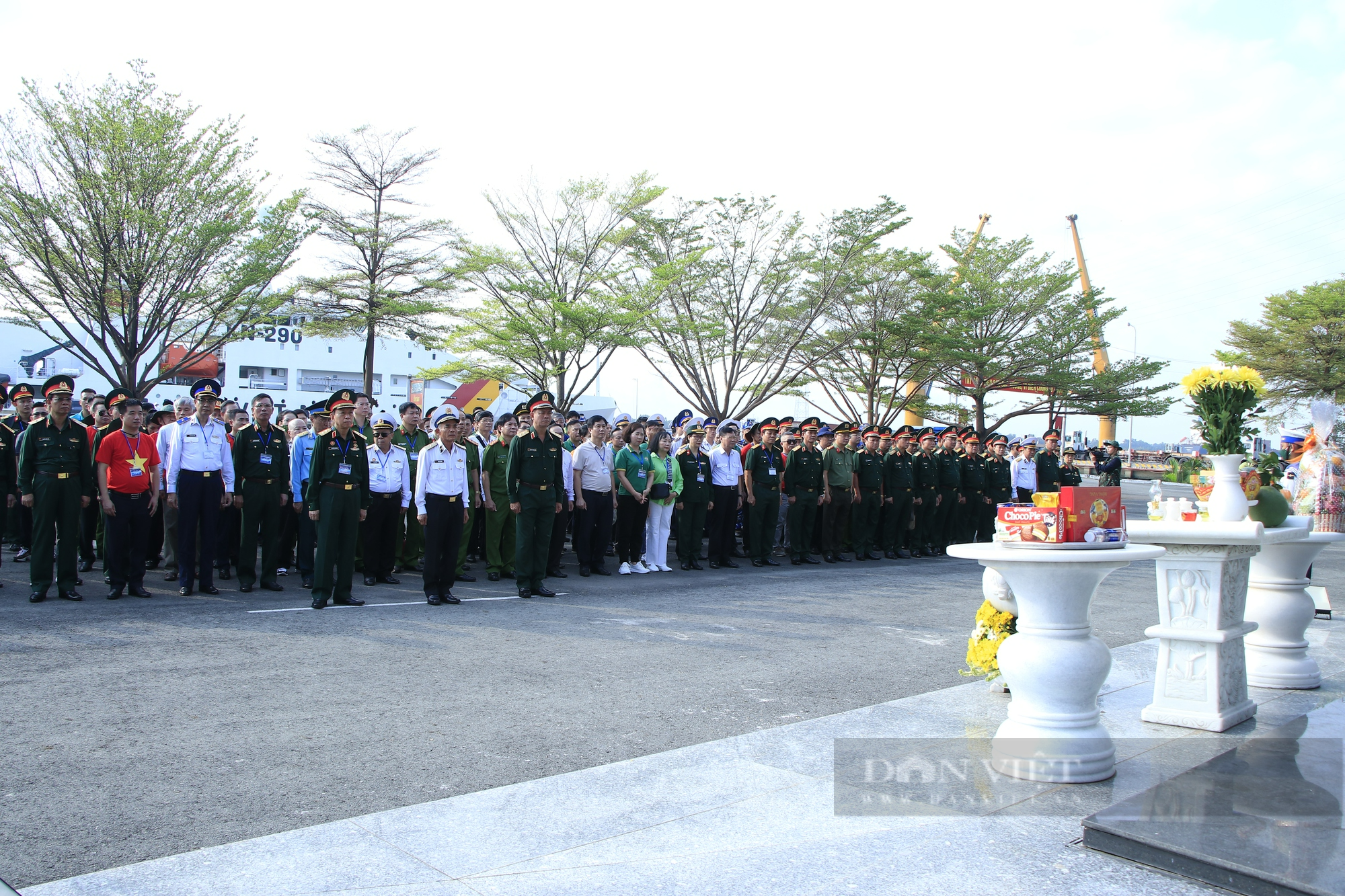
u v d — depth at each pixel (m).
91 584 9.75
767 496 12.95
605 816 3.76
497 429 11.29
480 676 6.15
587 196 24.95
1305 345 35.75
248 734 4.84
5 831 3.62
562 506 9.87
